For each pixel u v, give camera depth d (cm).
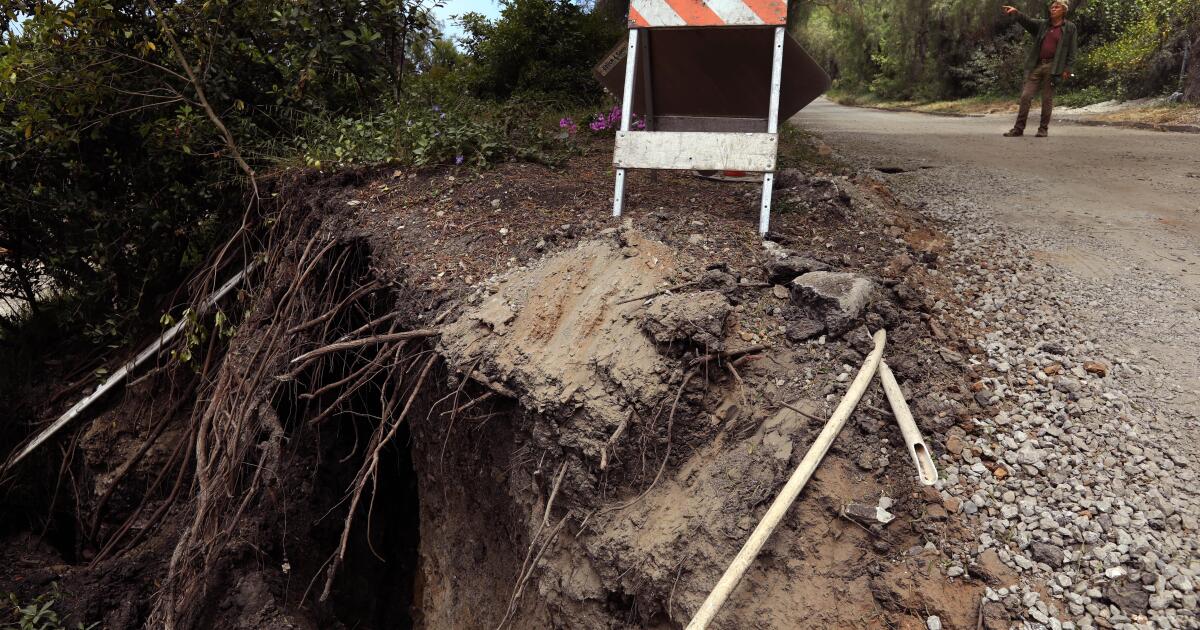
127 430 652
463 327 384
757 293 367
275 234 574
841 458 297
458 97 818
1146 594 249
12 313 776
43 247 689
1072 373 358
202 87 606
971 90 2348
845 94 3319
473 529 429
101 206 656
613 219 442
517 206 493
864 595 264
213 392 554
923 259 464
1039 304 426
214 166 631
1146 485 291
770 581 275
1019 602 251
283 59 634
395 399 422
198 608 494
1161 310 427
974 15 2292
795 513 285
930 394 333
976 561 266
